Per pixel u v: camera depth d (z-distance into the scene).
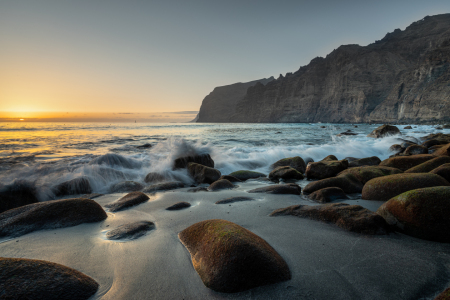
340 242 2.56
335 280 1.92
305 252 2.35
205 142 17.22
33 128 32.28
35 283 1.69
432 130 31.28
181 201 4.32
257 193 4.82
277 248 2.42
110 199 4.68
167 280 1.98
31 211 3.22
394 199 2.93
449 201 2.55
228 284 1.84
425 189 2.79
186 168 7.37
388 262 2.17
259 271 1.89
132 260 2.29
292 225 3.06
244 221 3.24
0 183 4.96
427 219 2.57
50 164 7.37
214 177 6.55
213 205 4.06
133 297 1.78
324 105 165.12
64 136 21.05
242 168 8.80
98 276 2.05
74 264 2.23
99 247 2.57
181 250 2.48
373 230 2.75
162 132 29.91
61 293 1.70
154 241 2.69
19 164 7.67
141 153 10.26
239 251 1.97
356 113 140.12
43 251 2.49
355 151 11.98
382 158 11.15
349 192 4.88
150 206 4.05
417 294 1.75
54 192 5.18
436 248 2.41
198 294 1.82
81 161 8.30
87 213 3.35
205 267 2.04
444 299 1.49
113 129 35.94
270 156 10.30
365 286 1.84
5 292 1.57
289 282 1.89
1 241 2.74
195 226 2.71
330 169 6.55
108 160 7.79
